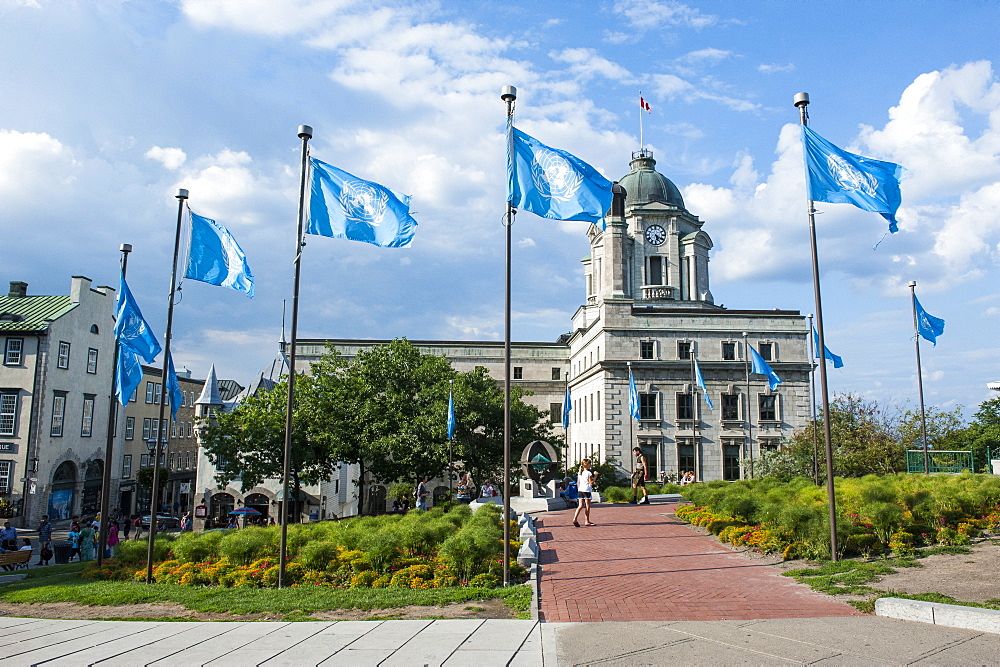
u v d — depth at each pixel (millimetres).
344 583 15391
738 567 15914
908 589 12852
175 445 72188
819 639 9906
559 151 17297
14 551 27375
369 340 69188
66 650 10383
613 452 51469
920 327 37594
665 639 10148
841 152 17078
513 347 71750
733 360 52531
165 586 15883
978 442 56156
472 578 14922
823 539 16297
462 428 43250
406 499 41719
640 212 64625
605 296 53812
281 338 67938
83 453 52375
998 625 9891
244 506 45156
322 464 40875
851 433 40719
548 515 26812
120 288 21609
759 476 44469
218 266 19547
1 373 47125
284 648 10203
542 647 9867
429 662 9312
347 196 17266
